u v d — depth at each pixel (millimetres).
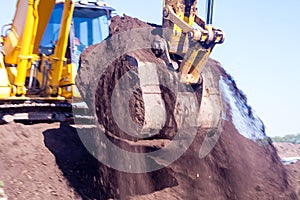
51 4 10391
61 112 10844
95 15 11516
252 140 10391
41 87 10641
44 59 10695
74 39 11109
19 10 10828
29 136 9789
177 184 9375
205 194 9188
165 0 9414
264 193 9766
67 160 9484
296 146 17875
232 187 9430
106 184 9047
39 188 8617
